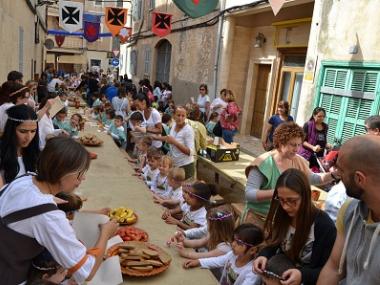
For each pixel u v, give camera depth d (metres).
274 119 6.11
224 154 5.63
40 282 1.62
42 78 14.25
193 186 3.29
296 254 2.10
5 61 6.46
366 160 1.38
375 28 5.63
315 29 6.88
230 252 2.62
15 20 7.88
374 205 1.42
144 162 4.84
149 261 2.21
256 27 10.45
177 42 14.52
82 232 1.98
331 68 6.52
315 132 5.45
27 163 2.74
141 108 6.19
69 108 9.99
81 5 11.73
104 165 4.65
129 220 2.86
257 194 2.76
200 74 12.26
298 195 2.04
